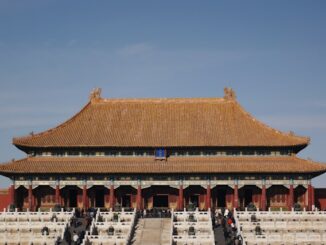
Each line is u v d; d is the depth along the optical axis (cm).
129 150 16200
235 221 12612
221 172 15588
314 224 12669
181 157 16188
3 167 15562
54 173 15675
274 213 13350
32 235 12206
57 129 16612
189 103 17462
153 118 17075
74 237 11706
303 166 15725
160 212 13912
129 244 11694
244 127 16675
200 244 11588
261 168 15650
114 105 17500
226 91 17512
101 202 16150
